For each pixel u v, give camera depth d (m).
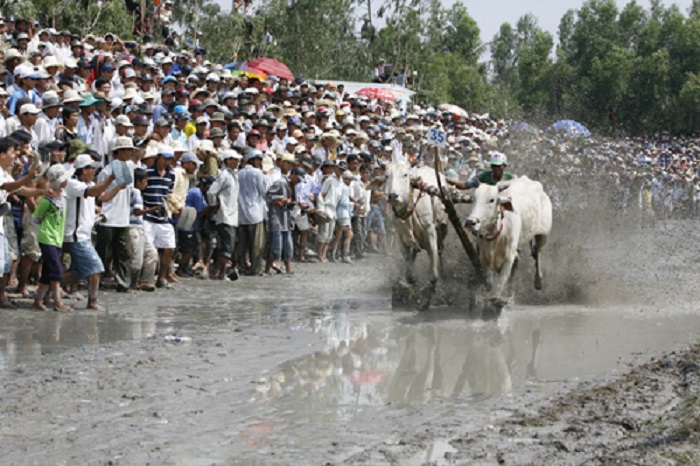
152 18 37.34
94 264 15.12
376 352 12.38
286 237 21.91
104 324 13.84
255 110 26.28
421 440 8.38
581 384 10.70
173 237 18.20
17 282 16.88
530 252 18.61
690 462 7.40
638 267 23.31
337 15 52.53
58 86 20.11
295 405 9.58
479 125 46.47
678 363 11.47
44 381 10.09
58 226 14.62
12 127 16.30
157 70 25.33
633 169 46.81
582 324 14.85
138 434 8.38
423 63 58.94
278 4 50.94
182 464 7.63
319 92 33.62
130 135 18.33
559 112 87.44
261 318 14.90
